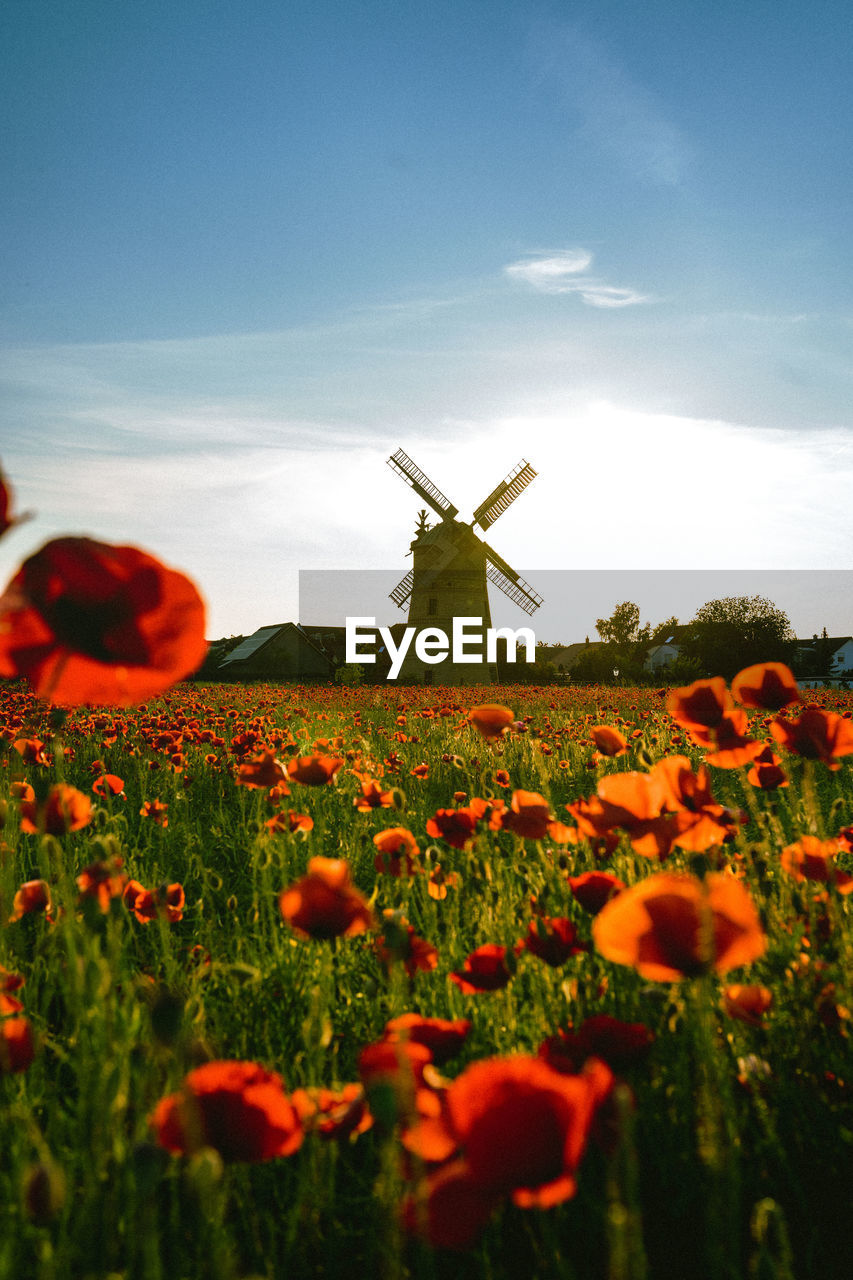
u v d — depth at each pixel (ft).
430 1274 3.44
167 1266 4.43
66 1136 5.22
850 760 20.04
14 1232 3.78
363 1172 5.26
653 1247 4.70
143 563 2.87
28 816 6.73
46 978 6.67
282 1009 6.95
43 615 2.81
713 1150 3.71
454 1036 4.29
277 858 10.85
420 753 24.90
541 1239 4.66
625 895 3.42
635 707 48.14
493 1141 2.56
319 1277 4.56
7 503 2.60
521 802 7.59
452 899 8.93
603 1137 3.43
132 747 22.53
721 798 16.93
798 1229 4.76
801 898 6.78
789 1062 5.79
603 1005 6.37
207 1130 3.27
